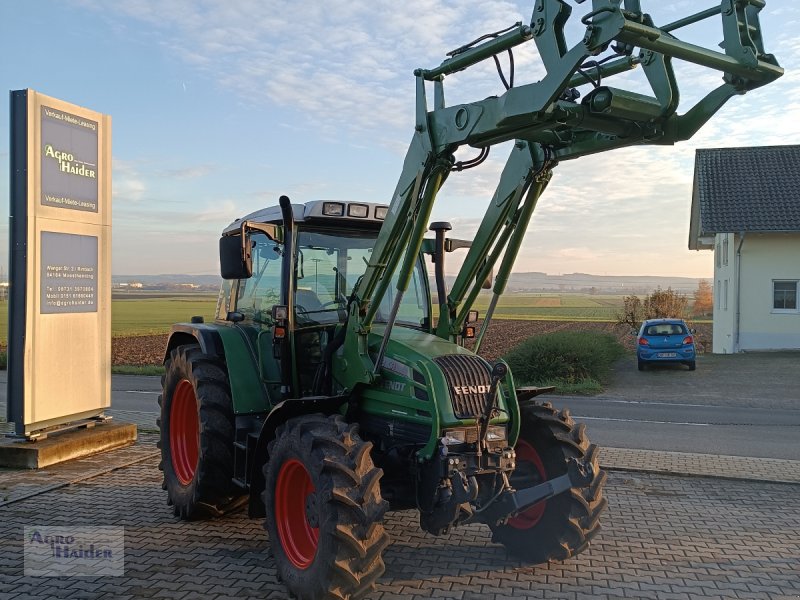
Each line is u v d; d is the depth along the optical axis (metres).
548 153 4.80
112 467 7.87
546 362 18.62
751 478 7.72
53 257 8.27
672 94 4.13
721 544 5.64
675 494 7.16
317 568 4.17
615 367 22.09
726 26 3.87
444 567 5.09
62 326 8.42
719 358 24.28
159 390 16.44
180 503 6.12
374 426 5.04
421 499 4.63
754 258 26.67
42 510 6.35
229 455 5.92
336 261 5.92
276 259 5.93
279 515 4.73
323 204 5.63
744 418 12.81
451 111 4.50
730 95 4.01
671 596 4.60
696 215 32.97
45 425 8.32
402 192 4.88
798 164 29.16
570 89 4.36
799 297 26.33
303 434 4.54
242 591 4.61
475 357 4.88
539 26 3.83
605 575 4.96
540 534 5.06
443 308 5.61
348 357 5.19
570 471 4.75
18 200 7.93
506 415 4.77
